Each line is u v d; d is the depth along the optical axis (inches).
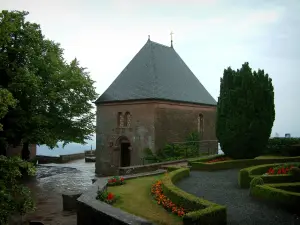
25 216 440.8
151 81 1018.1
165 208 372.5
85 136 975.6
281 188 428.5
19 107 687.7
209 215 297.7
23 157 896.9
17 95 681.0
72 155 1551.4
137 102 1005.8
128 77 1100.5
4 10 541.6
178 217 336.8
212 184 542.6
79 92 928.9
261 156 908.0
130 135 1021.2
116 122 1064.8
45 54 842.8
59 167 1218.6
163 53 1181.7
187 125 1101.1
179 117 1066.7
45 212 467.2
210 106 1227.2
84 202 349.7
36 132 729.0
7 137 711.1
